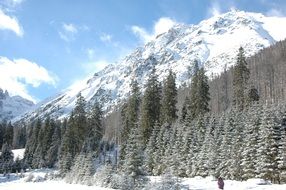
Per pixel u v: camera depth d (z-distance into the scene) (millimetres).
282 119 61938
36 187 72875
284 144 55375
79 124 116062
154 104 93000
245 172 58562
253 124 61125
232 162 60625
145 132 89188
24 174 117250
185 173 70625
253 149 58375
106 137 172500
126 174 56281
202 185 51969
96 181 68438
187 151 72625
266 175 55625
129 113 97312
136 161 58062
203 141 71062
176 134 78500
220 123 69938
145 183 53906
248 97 89375
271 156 56000
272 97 154500
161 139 80812
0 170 126500
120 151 83000
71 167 91625
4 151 139750
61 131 153000
